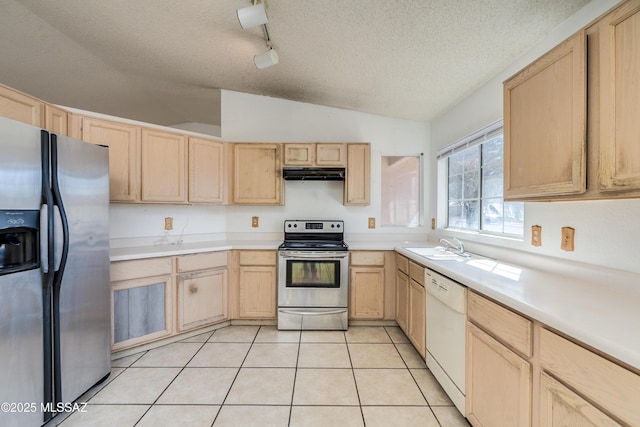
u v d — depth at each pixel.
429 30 1.66
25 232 1.34
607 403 0.72
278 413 1.56
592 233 1.31
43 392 1.40
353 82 2.50
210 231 3.12
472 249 2.27
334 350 2.29
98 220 1.76
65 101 3.22
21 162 1.29
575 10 1.40
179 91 3.09
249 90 3.05
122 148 2.30
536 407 0.98
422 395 1.73
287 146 2.95
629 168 0.88
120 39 2.18
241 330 2.68
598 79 0.96
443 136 2.88
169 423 1.48
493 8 1.43
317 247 2.68
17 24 2.04
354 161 2.97
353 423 1.49
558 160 1.12
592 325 0.81
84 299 1.66
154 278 2.26
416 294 2.16
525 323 1.01
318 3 1.59
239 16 1.60
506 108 1.45
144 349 2.26
